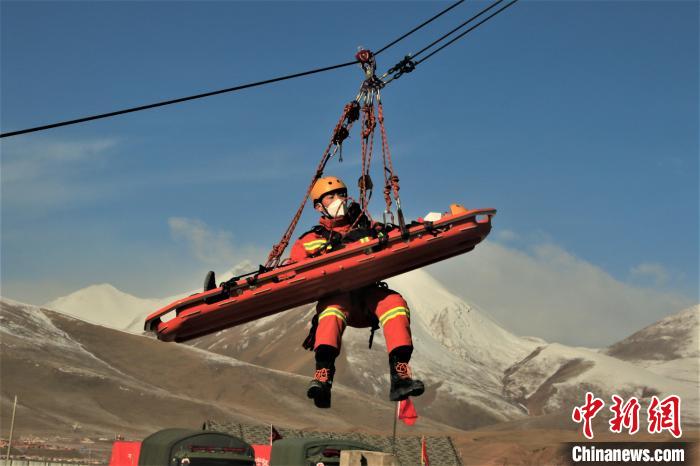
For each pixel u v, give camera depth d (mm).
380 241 8914
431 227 8961
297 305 9219
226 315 9125
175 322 9102
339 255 8945
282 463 20672
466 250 9414
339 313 9039
